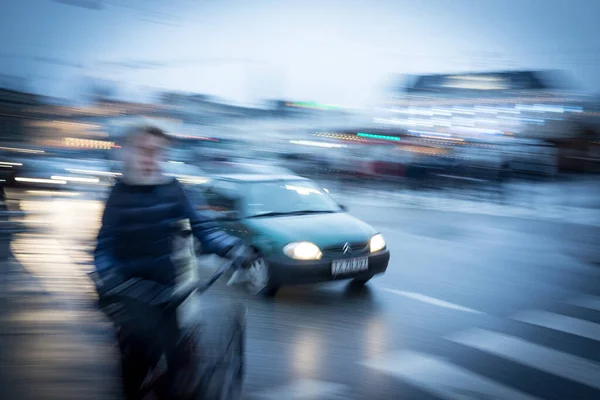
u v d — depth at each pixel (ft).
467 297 21.58
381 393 13.01
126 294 8.87
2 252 26.78
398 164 76.54
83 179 63.21
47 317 17.35
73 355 14.58
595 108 88.84
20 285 20.81
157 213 8.99
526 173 79.92
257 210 23.41
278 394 12.91
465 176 71.56
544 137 89.86
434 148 87.76
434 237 36.58
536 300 21.24
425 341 16.58
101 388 12.78
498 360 15.08
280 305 20.24
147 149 8.95
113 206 8.95
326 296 21.57
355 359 15.14
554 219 46.14
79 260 24.76
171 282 9.18
